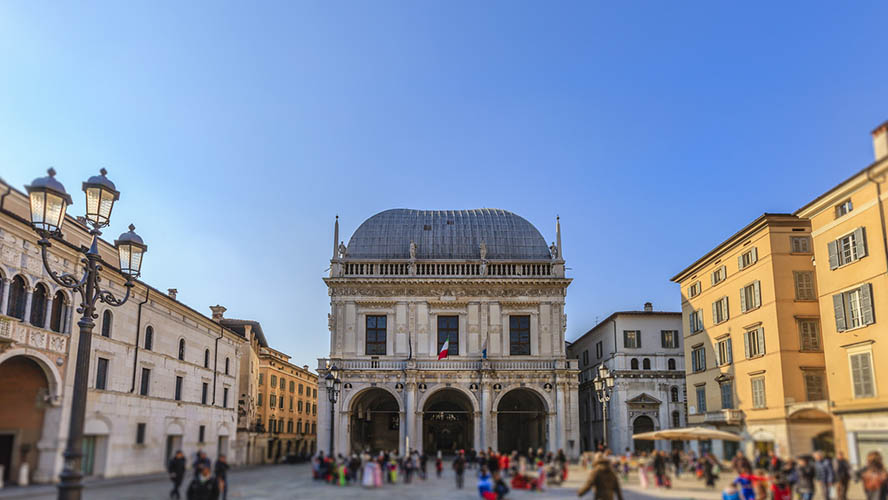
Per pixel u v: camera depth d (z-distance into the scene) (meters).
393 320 72.38
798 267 51.94
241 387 83.00
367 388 70.00
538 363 71.12
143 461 52.00
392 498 36.56
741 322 56.62
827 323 46.00
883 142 38.69
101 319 47.06
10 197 39.50
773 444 45.34
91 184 28.83
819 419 41.72
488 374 70.31
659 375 77.19
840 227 44.75
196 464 31.61
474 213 81.19
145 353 53.00
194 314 62.56
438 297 72.81
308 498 36.44
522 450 80.31
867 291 41.75
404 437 68.56
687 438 43.62
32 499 33.91
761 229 53.75
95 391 45.41
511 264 74.62
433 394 72.88
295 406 112.44
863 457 37.72
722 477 42.47
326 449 68.81
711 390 62.50
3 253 37.75
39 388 41.72
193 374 62.72
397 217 79.50
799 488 29.67
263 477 51.12
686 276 69.50
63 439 41.81
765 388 52.19
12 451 40.78
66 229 47.91
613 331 79.38
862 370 42.22
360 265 74.38
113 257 55.25
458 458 42.94
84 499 34.06
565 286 73.50
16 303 39.25
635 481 44.22
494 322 72.50
